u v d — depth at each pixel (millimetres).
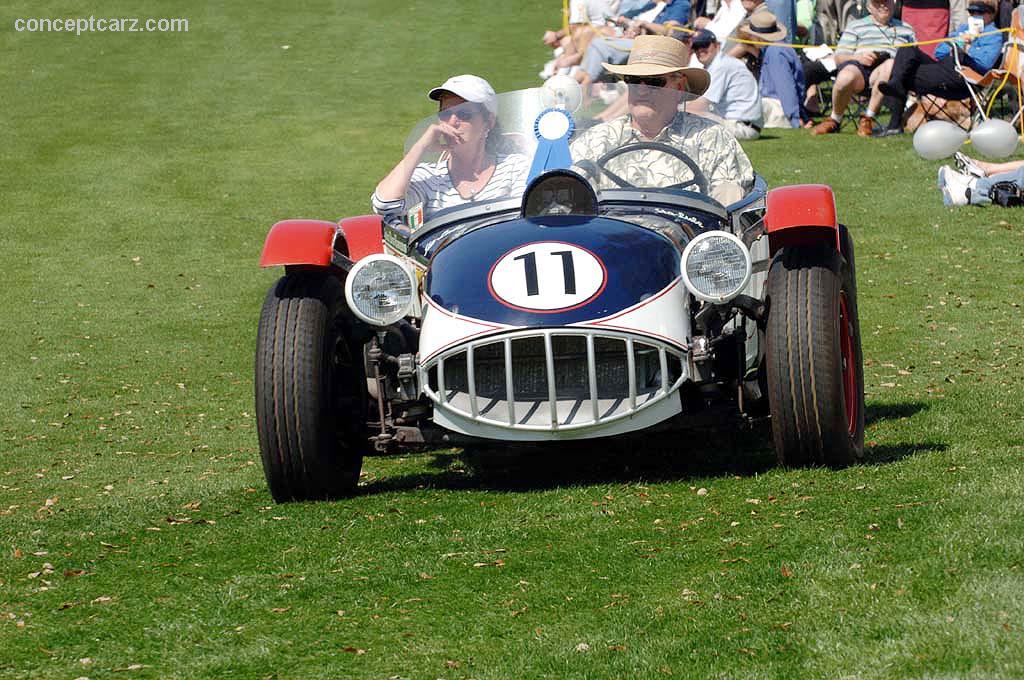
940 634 7371
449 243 11727
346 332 11781
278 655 7938
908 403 14688
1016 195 26516
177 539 10594
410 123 40750
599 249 11023
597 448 12852
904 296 21391
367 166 35594
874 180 29422
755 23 36219
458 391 10758
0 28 57281
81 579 9625
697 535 9547
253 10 61000
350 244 12789
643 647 7645
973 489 9938
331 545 10047
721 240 10453
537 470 12305
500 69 47938
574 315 10422
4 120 42719
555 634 7949
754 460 11930
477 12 60125
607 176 12828
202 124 41656
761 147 33094
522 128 12914
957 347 18078
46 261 28422
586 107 13016
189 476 14484
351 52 52594
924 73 32312
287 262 11211
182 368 20906
